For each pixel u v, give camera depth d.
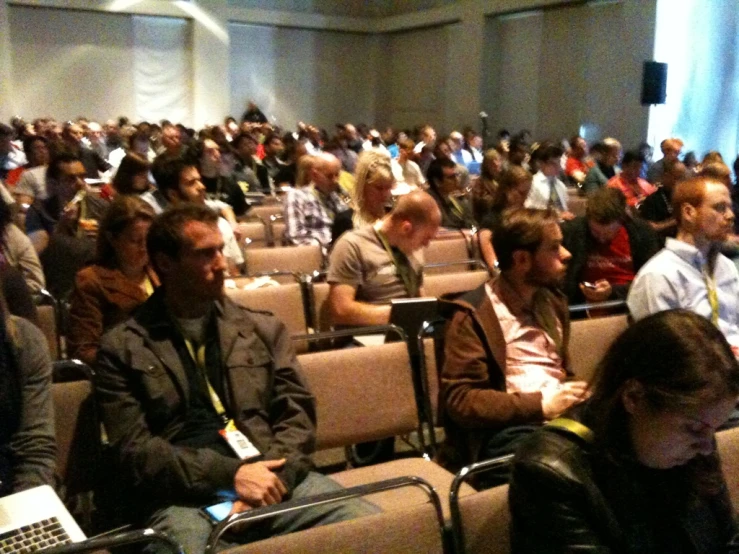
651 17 10.80
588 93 12.20
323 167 5.10
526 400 2.12
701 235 2.80
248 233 5.27
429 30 16.19
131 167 4.14
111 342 1.96
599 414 1.25
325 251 4.66
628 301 2.89
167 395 1.95
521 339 2.29
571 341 2.67
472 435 2.20
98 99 15.47
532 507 1.28
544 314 2.32
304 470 1.99
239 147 8.62
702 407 1.12
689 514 1.32
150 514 1.91
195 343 2.04
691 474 1.29
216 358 2.04
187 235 1.95
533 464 1.27
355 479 2.22
